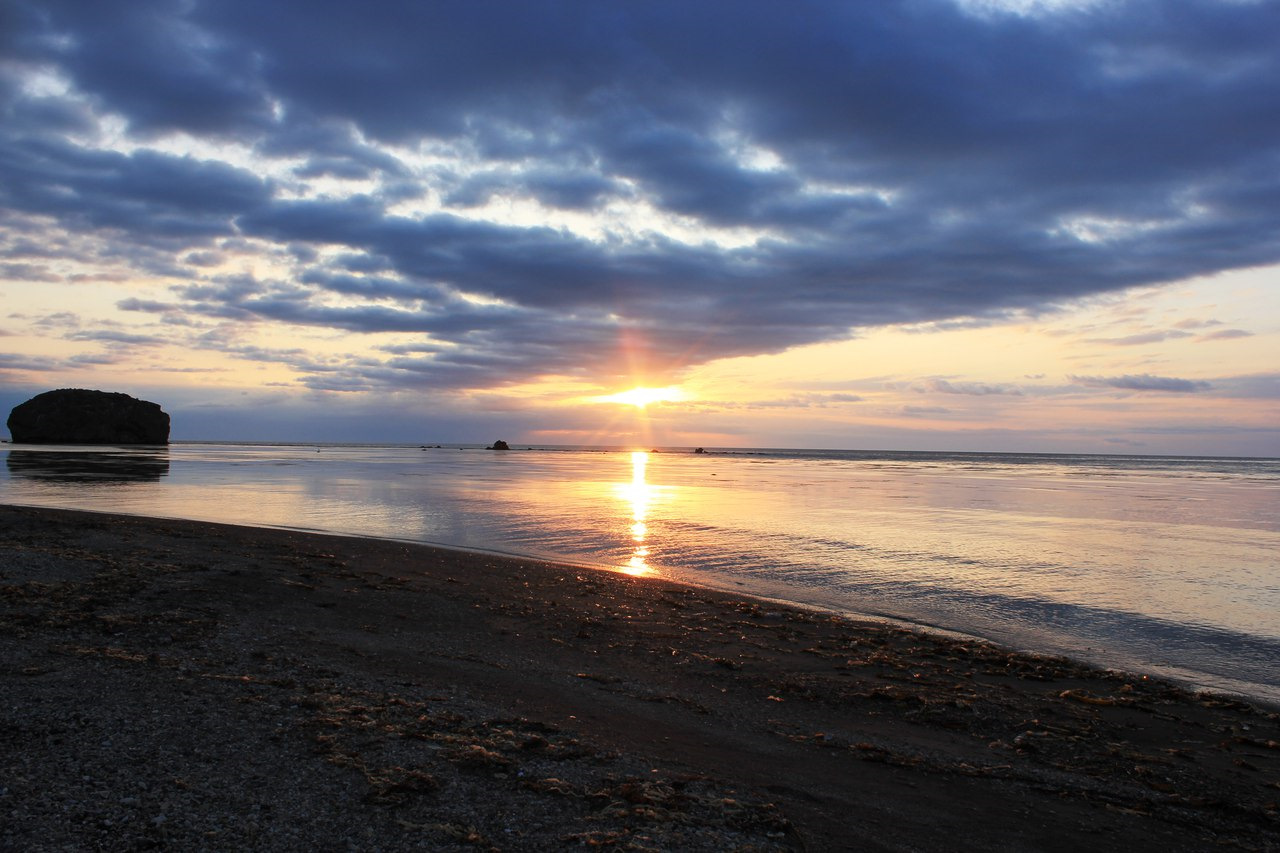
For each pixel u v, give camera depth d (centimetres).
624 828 546
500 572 1775
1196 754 833
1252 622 1491
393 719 740
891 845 573
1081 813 668
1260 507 4128
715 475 7544
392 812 545
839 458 17625
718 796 628
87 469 5781
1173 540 2675
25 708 678
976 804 673
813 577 1895
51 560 1398
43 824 484
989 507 3988
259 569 1536
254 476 5550
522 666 1033
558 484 5462
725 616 1427
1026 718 925
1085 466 12950
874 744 815
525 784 611
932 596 1695
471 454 15662
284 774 593
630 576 1825
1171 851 607
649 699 927
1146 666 1212
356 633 1129
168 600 1189
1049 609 1585
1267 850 618
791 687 1016
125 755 601
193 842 481
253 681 822
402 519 2953
